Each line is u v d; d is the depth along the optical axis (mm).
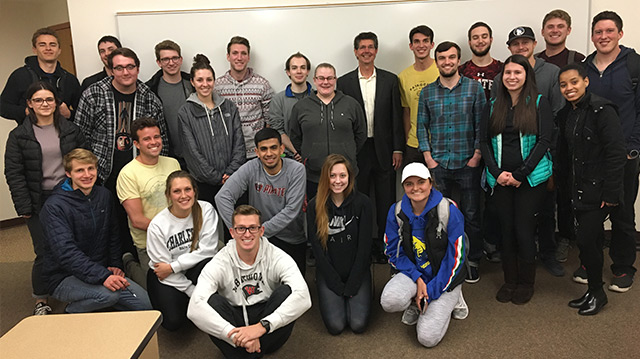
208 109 2975
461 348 2268
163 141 3150
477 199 3020
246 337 1947
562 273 3006
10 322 2637
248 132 3322
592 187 2389
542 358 2150
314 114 3012
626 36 3346
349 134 3031
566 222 3158
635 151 2605
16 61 4570
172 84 3258
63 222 2387
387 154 3312
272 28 3508
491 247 3309
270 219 2656
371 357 2230
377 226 3660
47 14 4738
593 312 2494
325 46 3518
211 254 2461
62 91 3158
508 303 2693
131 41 3516
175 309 2379
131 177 2629
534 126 2506
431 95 2990
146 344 1324
